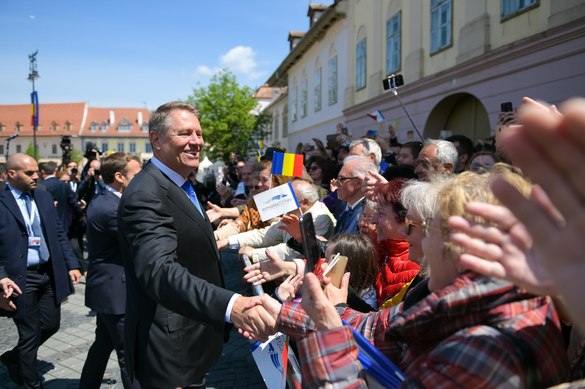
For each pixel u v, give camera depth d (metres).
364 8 12.79
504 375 0.90
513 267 0.73
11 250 3.40
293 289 1.95
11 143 72.19
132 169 3.37
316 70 18.08
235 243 3.68
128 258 2.13
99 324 3.27
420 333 1.11
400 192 2.16
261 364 1.87
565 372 1.00
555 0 6.13
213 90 24.89
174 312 1.93
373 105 12.19
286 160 3.59
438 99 9.14
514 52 6.89
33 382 3.43
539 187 0.58
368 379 1.23
